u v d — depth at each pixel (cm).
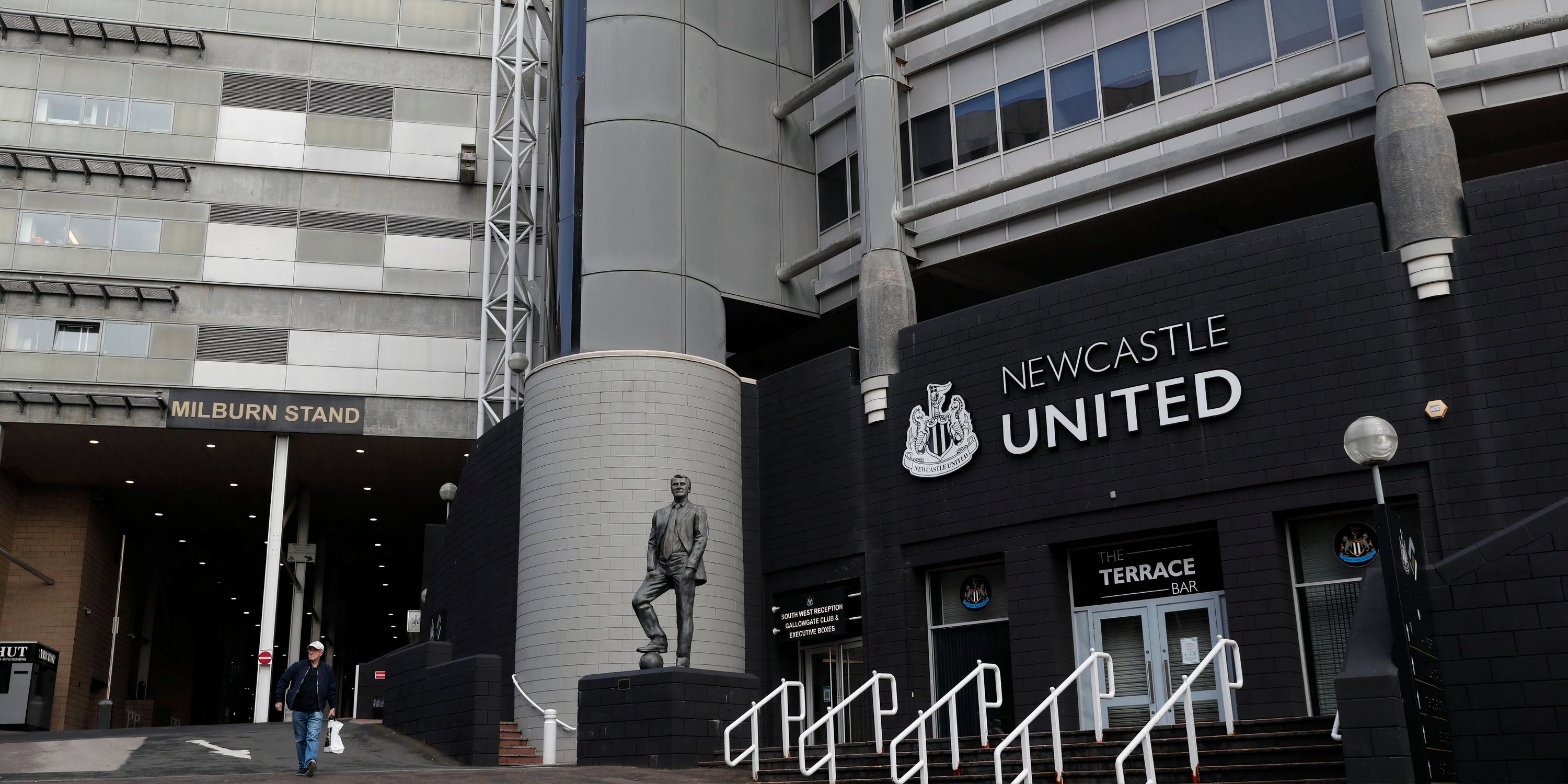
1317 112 2127
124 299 3969
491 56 4375
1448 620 1184
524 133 4225
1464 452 1741
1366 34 2006
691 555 1672
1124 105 2408
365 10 4331
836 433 2439
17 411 3822
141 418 3878
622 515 2380
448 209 4234
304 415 3969
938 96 2670
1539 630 1145
